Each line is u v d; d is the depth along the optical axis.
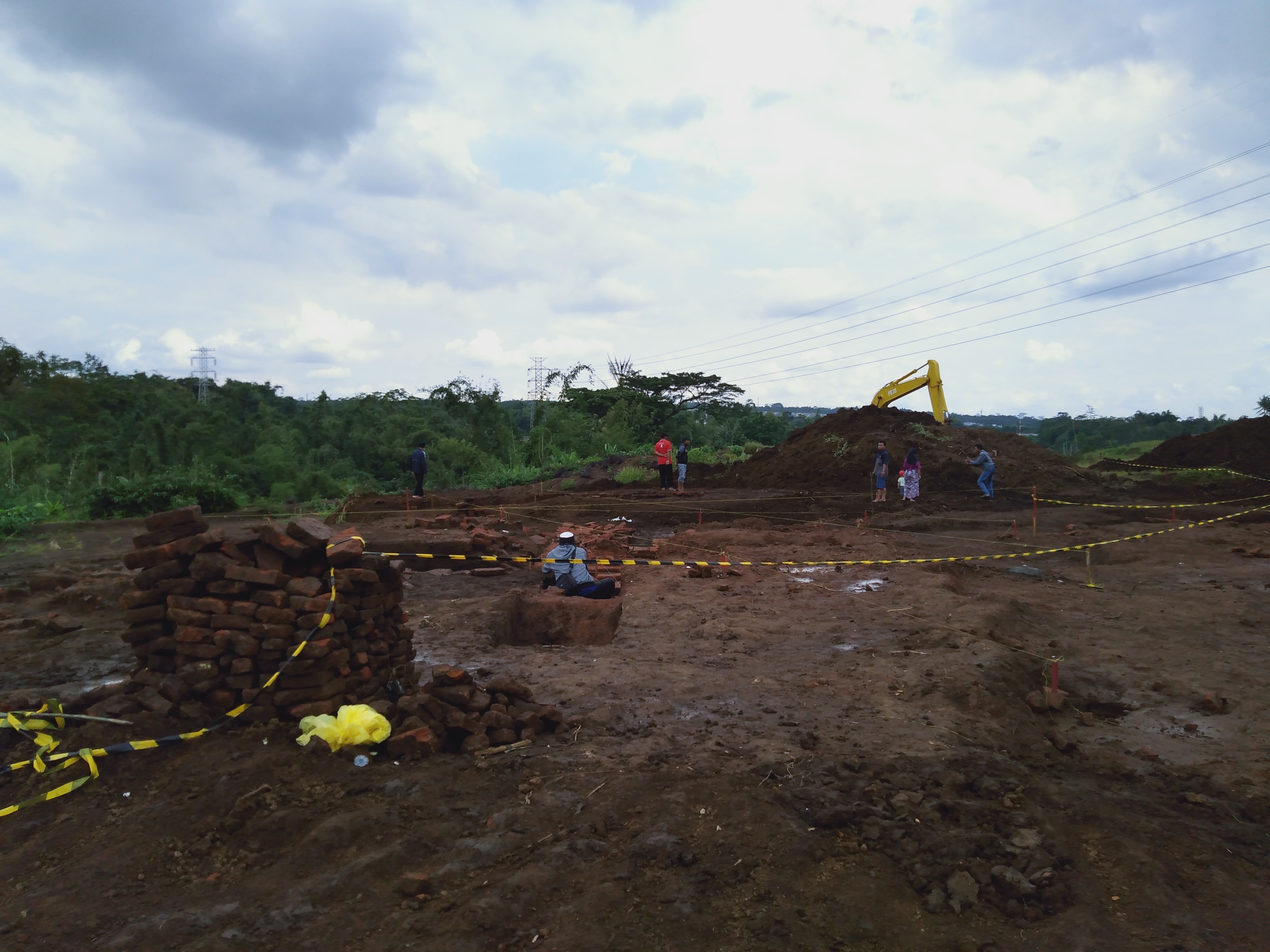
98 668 6.90
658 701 5.71
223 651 4.93
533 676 6.30
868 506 20.69
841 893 3.37
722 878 3.44
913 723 5.25
